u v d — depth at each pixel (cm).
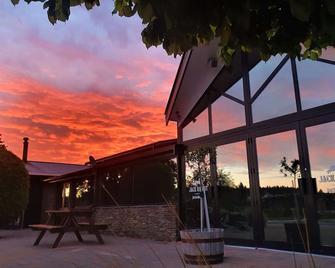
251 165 770
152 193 1079
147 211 1070
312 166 651
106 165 1312
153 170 1094
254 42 190
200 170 908
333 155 623
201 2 151
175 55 202
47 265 625
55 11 181
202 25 162
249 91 800
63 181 1759
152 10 161
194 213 908
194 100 941
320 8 154
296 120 690
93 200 1447
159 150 1046
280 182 704
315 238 621
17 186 1322
